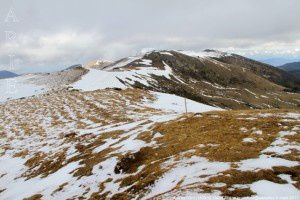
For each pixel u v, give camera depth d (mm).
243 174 21312
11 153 55094
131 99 85438
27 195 34469
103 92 97812
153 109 72500
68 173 36344
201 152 27938
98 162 35438
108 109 75375
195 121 39062
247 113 38844
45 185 35562
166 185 23594
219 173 22234
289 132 28875
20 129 70375
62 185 33438
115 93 95250
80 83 123500
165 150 31812
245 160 24266
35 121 75312
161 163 28578
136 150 34531
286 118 33906
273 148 25562
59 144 51406
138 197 23906
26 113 84875
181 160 27391
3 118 83125
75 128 62969
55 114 79000
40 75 175000
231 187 19812
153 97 89125
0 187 41344
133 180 27578
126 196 24906
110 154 36406
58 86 127250
